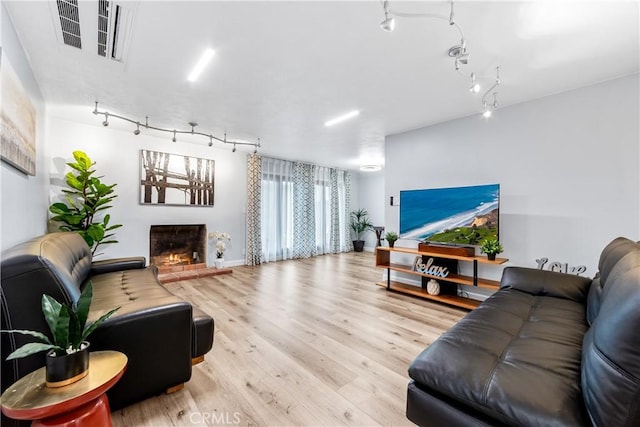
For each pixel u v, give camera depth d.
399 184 4.26
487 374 1.12
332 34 1.94
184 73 2.49
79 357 1.11
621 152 2.53
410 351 2.22
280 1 1.63
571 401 0.95
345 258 6.92
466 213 3.31
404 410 1.56
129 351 1.48
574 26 1.83
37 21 1.81
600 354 0.89
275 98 3.01
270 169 6.33
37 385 1.09
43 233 3.12
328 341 2.38
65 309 1.11
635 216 2.47
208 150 5.27
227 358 2.09
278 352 2.19
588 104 2.69
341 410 1.55
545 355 1.25
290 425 1.44
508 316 1.74
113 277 2.61
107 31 1.92
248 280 4.53
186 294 3.72
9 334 1.25
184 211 4.98
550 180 2.91
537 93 2.87
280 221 6.49
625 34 1.91
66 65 2.35
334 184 7.77
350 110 3.36
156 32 1.92
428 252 3.49
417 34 1.93
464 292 3.51
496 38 1.97
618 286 1.06
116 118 3.71
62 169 3.76
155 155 4.62
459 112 3.41
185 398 1.64
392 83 2.66
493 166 3.31
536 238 2.99
